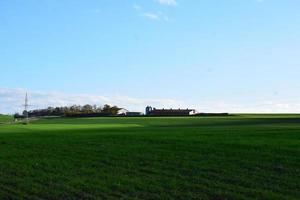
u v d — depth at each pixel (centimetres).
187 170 2664
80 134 5544
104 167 2833
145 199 1997
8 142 4441
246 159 2980
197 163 2880
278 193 2078
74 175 2573
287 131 5359
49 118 18938
